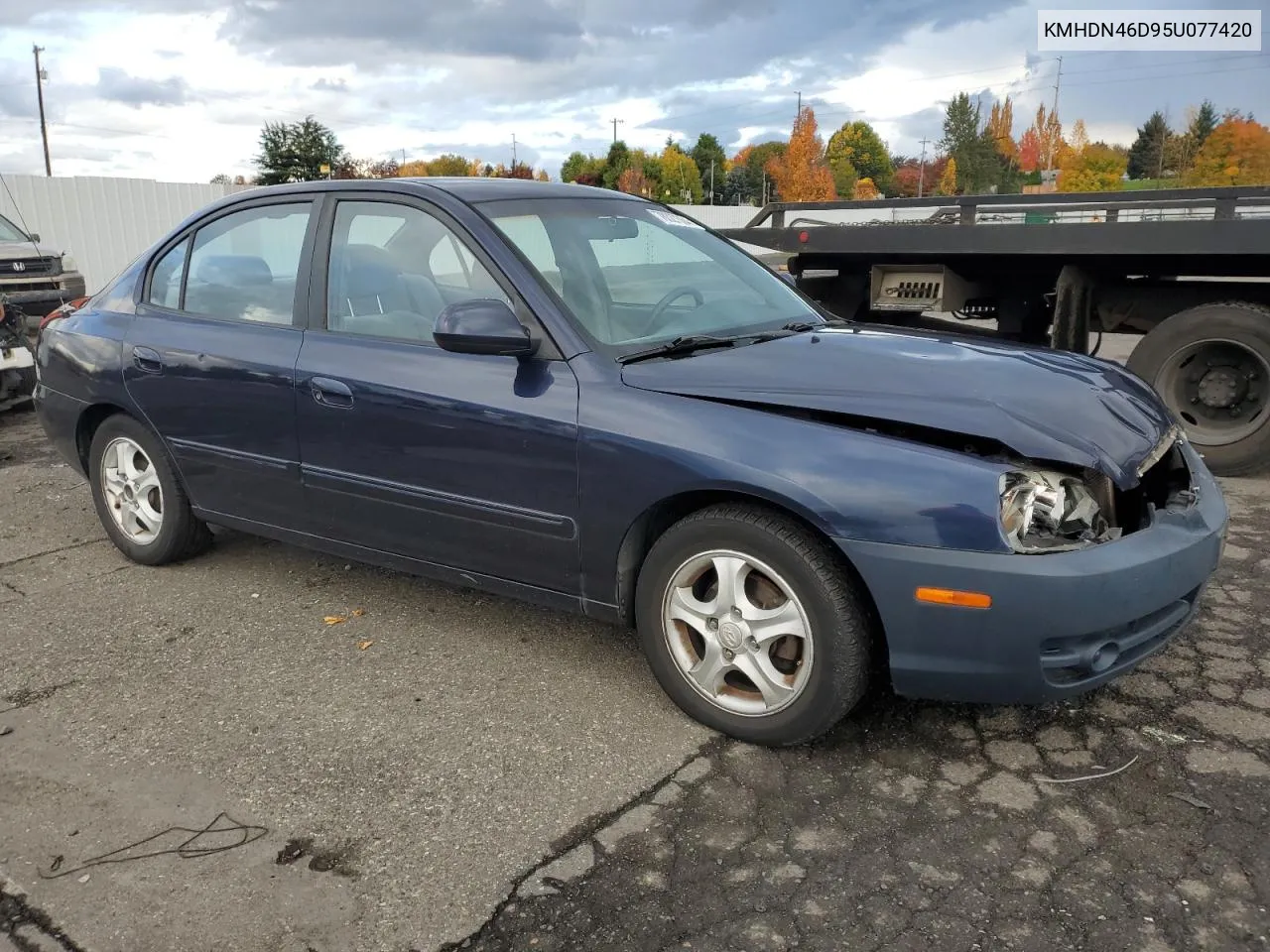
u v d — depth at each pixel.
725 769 2.92
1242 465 5.86
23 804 2.80
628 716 3.23
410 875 2.48
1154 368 6.02
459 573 3.55
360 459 3.63
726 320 3.68
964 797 2.76
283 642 3.84
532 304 3.28
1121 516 2.92
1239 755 2.94
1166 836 2.57
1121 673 2.83
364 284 3.71
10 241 12.48
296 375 3.74
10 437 7.73
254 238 4.07
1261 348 5.66
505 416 3.22
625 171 94.50
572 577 3.25
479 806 2.76
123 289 4.58
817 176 80.81
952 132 108.94
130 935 2.29
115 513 4.69
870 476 2.69
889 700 3.30
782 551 2.81
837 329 3.77
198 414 4.11
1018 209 6.48
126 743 3.12
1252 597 4.08
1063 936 2.23
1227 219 5.59
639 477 2.99
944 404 2.80
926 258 6.66
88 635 3.93
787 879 2.44
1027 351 3.45
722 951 2.21
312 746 3.09
